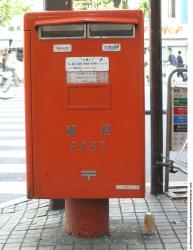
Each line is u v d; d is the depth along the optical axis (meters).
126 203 6.61
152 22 6.75
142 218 5.97
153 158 6.96
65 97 4.98
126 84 4.95
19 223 6.00
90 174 5.03
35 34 4.95
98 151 5.01
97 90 4.97
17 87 24.81
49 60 4.97
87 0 19.44
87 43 4.93
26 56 4.98
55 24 4.88
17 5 30.72
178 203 6.58
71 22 4.86
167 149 6.97
